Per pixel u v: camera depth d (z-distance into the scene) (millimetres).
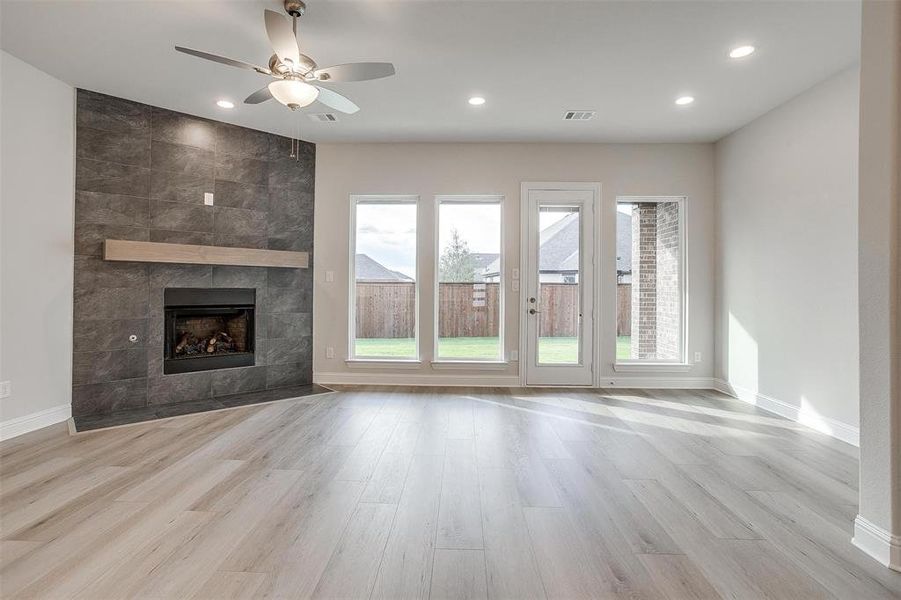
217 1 2785
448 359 5383
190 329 4840
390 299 5492
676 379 5254
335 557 1902
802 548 1998
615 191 5262
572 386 5285
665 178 5242
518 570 1826
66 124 3893
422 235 5355
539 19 2916
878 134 1911
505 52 3318
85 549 1942
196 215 4578
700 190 5227
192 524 2160
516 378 5289
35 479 2664
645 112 4355
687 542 2039
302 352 5305
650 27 2994
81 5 2840
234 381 4855
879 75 1908
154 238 4352
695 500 2457
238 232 4832
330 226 5359
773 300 4250
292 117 4586
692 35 3074
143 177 4297
